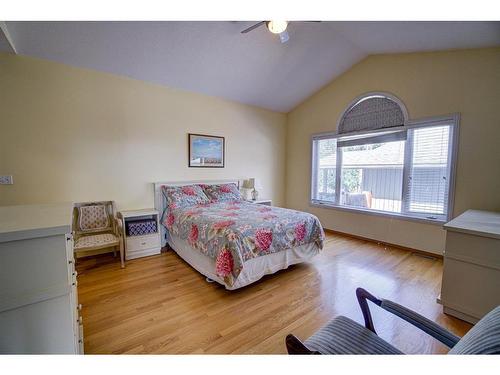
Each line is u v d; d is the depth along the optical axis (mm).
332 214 4414
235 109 4395
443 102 2996
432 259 3104
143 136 3395
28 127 2625
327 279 2541
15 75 2533
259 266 2377
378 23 2596
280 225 2537
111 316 1886
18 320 856
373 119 3746
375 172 3787
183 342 1607
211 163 4121
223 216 2666
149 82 3404
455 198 2953
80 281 2469
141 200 3428
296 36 3021
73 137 2881
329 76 4078
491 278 1751
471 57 2766
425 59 3121
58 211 1282
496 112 2639
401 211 3500
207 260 2430
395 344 1614
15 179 2594
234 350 1542
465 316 1870
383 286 2395
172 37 2633
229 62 3254
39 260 869
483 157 2740
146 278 2547
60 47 2529
